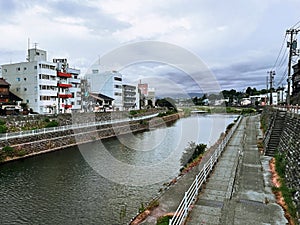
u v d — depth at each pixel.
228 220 9.02
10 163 23.19
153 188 16.27
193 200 10.68
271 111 32.62
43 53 50.84
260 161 17.02
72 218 12.64
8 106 39.50
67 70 52.50
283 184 12.23
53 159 24.84
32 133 27.61
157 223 8.91
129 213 12.93
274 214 9.45
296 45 27.77
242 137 27.77
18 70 45.31
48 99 45.28
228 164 16.34
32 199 15.01
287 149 14.94
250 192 11.60
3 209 13.73
